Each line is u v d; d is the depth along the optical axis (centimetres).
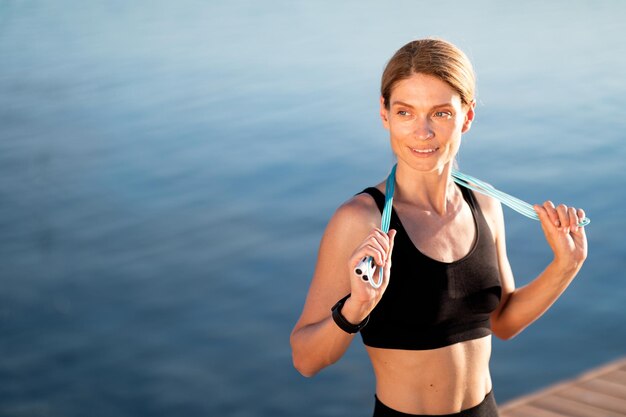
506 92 1387
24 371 679
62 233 945
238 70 1644
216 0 2602
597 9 2083
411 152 185
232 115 1355
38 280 834
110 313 767
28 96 1522
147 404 627
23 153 1222
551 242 201
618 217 876
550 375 609
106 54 1850
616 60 1560
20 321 759
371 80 1501
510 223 863
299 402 610
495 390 593
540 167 1040
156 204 1016
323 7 2342
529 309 211
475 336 195
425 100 181
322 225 921
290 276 809
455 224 197
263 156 1153
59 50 1909
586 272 758
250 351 688
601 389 416
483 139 1152
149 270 842
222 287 796
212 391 635
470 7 2194
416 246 190
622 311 691
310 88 1477
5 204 1037
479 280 195
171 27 2148
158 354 695
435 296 188
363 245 169
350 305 171
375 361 196
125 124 1344
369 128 1238
